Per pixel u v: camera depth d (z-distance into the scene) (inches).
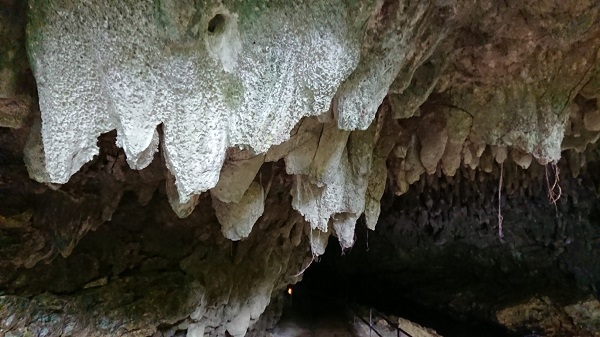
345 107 106.6
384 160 166.4
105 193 148.1
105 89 82.2
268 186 170.7
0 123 94.0
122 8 75.4
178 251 183.8
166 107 84.0
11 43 79.4
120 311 155.6
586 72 131.6
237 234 147.3
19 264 132.3
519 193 354.9
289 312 356.8
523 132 142.6
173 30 75.8
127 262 167.6
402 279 417.7
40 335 134.7
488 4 107.7
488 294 369.7
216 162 90.0
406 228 411.2
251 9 81.9
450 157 172.1
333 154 131.1
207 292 190.2
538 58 128.3
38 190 133.0
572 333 310.3
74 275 150.1
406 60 115.3
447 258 409.1
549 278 362.3
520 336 328.8
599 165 313.3
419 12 98.9
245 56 85.8
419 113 154.3
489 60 128.5
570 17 107.5
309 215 148.3
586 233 346.9
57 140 83.6
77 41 78.2
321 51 89.5
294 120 96.8
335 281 460.8
